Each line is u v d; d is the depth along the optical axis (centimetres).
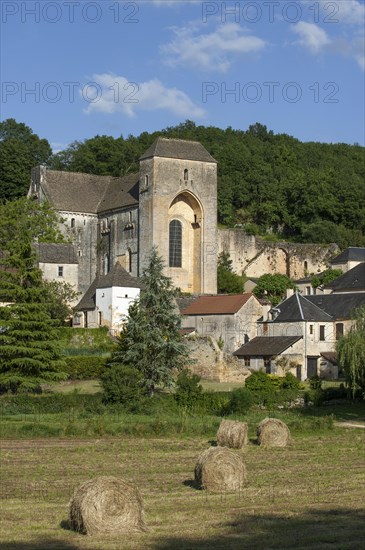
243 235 15788
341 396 7838
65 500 3372
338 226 18150
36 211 13462
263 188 18425
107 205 14100
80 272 14112
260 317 10856
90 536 2744
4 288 8256
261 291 13925
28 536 2738
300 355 9844
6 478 3947
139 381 7662
